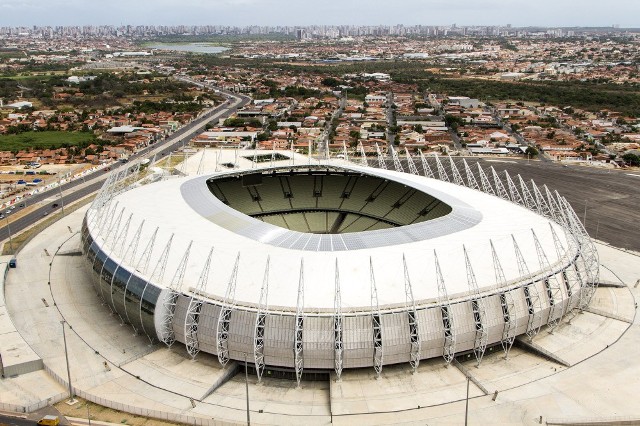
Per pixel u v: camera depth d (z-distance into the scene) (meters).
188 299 90.56
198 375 88.62
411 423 77.69
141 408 81.19
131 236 110.81
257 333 85.81
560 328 101.88
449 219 112.31
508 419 78.31
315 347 84.75
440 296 88.88
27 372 91.75
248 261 96.50
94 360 94.00
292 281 91.19
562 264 102.38
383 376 87.69
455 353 90.88
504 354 95.19
